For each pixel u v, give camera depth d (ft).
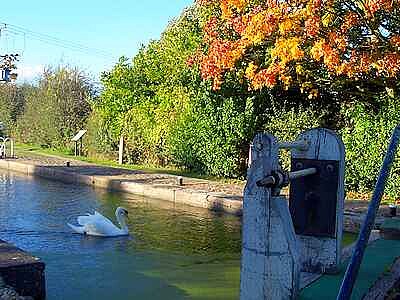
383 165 9.61
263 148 12.61
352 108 53.01
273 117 59.82
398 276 15.33
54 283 26.02
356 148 51.55
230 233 38.29
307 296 13.08
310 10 40.88
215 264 29.73
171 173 69.46
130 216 44.78
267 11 43.34
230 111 64.03
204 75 50.42
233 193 50.26
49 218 43.19
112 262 29.91
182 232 38.58
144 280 26.53
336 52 40.68
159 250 33.14
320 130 15.69
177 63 74.23
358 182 52.13
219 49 48.57
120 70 85.46
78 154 98.02
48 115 115.03
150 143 79.97
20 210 46.73
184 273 27.89
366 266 16.39
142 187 55.72
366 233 8.39
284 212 12.64
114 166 77.30
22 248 33.24
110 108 87.97
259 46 48.60
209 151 66.49
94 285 25.71
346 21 41.29
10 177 71.41
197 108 68.44
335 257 15.52
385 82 47.26
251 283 12.88
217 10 58.65
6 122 136.98
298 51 41.86
